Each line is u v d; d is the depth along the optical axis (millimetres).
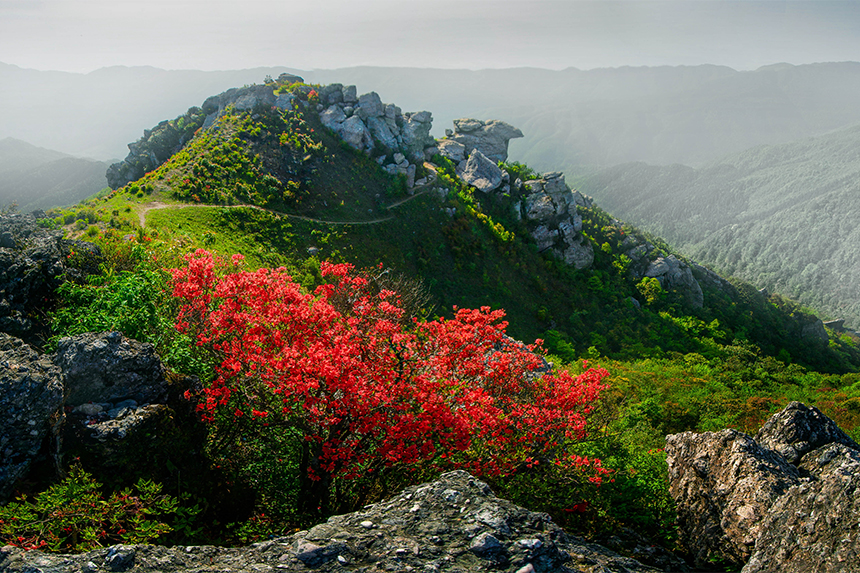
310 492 12914
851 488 9391
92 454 9883
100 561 6328
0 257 16781
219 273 19656
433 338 16797
